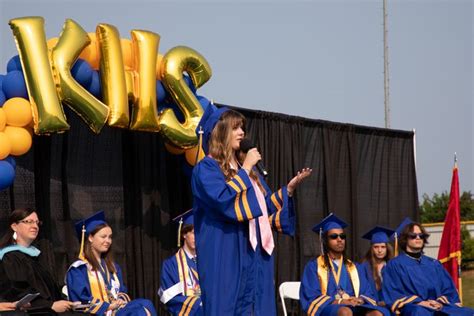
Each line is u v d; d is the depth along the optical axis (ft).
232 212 15.90
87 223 25.05
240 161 17.03
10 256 22.39
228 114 16.79
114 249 27.76
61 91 24.03
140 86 26.18
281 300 30.25
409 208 39.01
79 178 27.07
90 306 23.63
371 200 37.14
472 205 72.69
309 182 34.32
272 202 17.38
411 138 39.52
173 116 26.96
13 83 23.89
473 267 59.47
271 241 16.74
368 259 30.91
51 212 26.32
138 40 26.45
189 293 26.66
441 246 36.17
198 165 16.37
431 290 28.02
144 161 28.58
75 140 27.07
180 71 27.25
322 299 26.84
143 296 28.12
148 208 28.53
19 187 25.66
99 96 25.95
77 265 24.41
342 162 35.78
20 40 23.68
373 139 37.55
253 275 16.42
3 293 22.02
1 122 23.44
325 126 35.09
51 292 23.06
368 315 25.79
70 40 24.39
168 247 29.01
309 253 34.06
